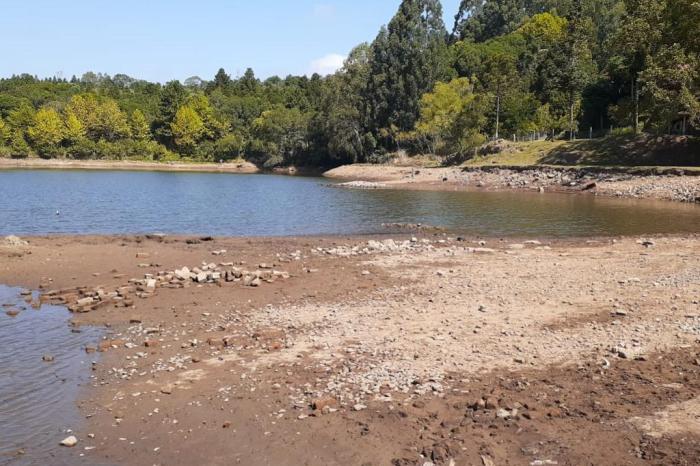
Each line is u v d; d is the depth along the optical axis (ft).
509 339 41.88
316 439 28.99
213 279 63.26
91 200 164.86
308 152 410.93
